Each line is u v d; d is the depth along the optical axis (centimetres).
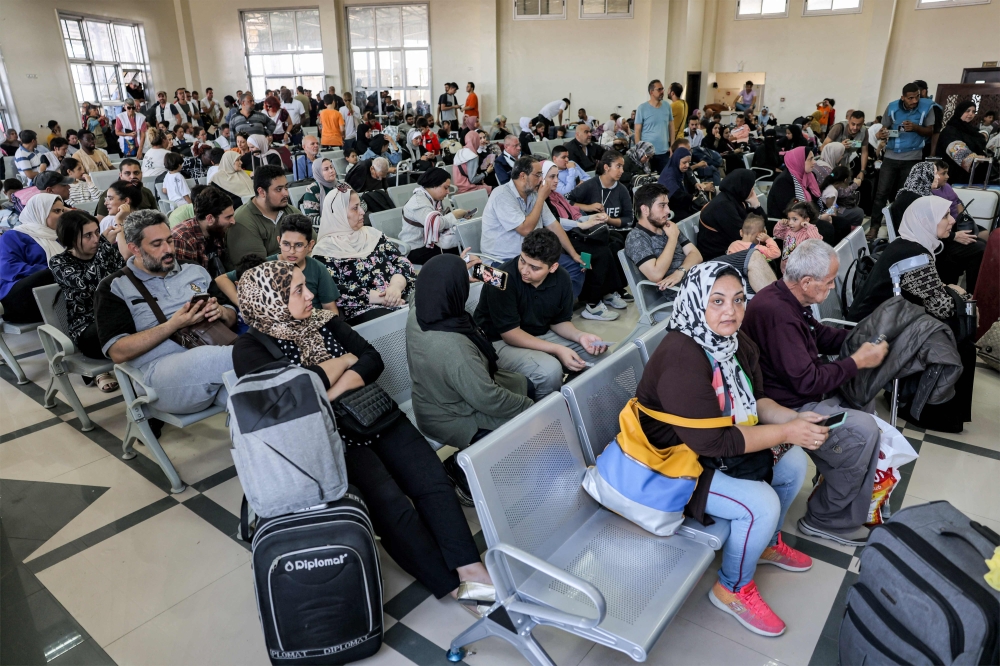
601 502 176
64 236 284
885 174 636
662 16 1418
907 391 265
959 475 259
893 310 236
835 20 1424
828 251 206
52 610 191
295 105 1195
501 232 385
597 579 158
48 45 1255
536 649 157
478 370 206
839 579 204
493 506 150
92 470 266
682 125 932
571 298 286
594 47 1516
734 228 417
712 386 168
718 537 170
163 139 696
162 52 1578
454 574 189
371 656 172
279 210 353
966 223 441
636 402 177
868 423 205
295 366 172
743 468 171
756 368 195
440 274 207
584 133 749
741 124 1207
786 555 207
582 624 141
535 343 262
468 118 1148
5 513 238
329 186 558
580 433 185
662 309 345
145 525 231
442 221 398
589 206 483
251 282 192
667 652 174
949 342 229
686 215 560
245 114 1077
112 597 197
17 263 350
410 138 983
